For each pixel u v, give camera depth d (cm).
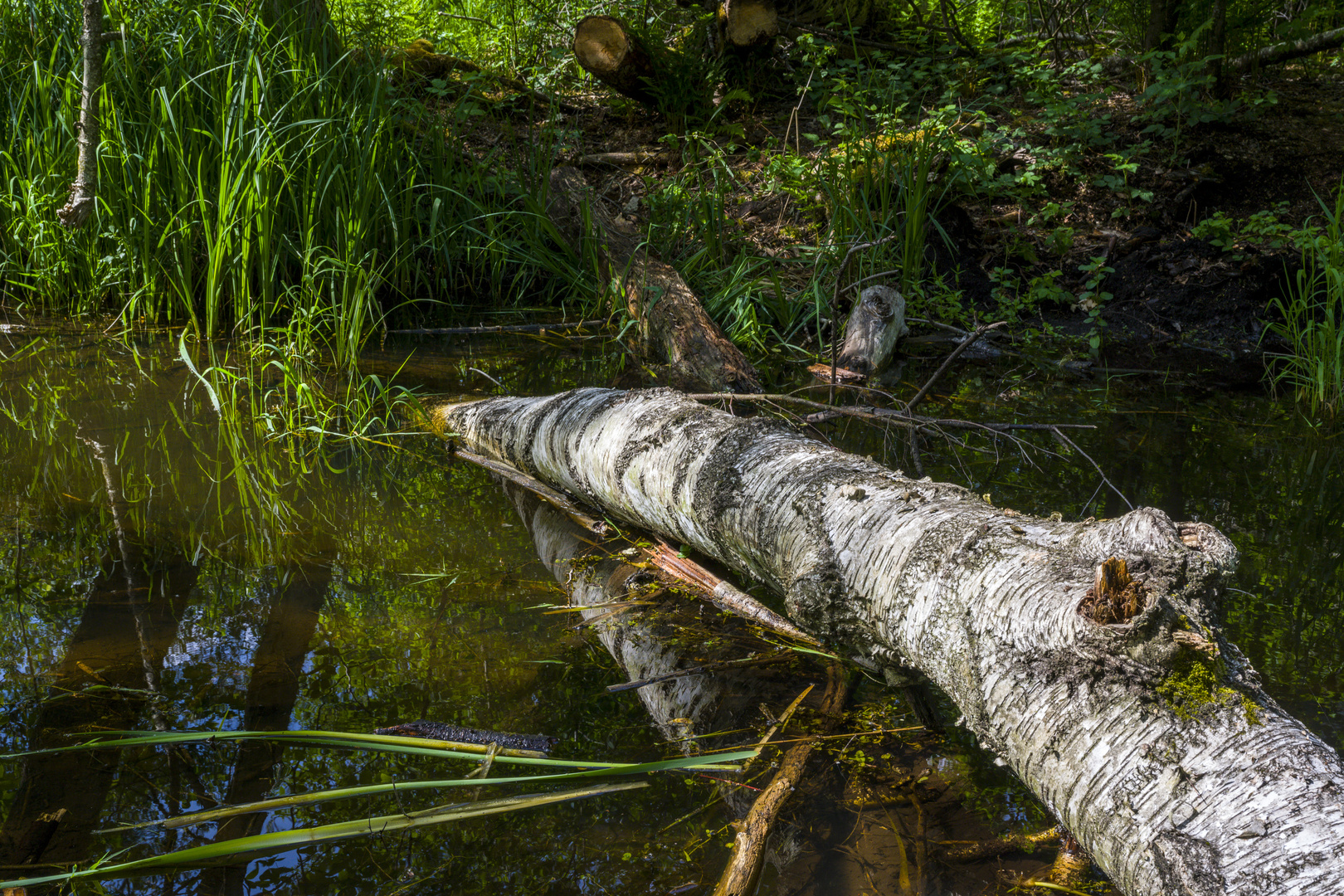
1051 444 379
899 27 820
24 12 537
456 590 267
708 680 227
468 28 870
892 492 226
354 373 438
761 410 417
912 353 507
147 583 261
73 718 200
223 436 370
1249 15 697
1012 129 674
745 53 740
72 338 468
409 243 552
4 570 263
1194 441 382
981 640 180
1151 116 643
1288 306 539
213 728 198
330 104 526
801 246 573
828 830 177
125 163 473
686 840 174
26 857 162
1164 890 140
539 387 430
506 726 205
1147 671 153
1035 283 551
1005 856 171
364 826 172
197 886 159
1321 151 633
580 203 589
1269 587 261
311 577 270
